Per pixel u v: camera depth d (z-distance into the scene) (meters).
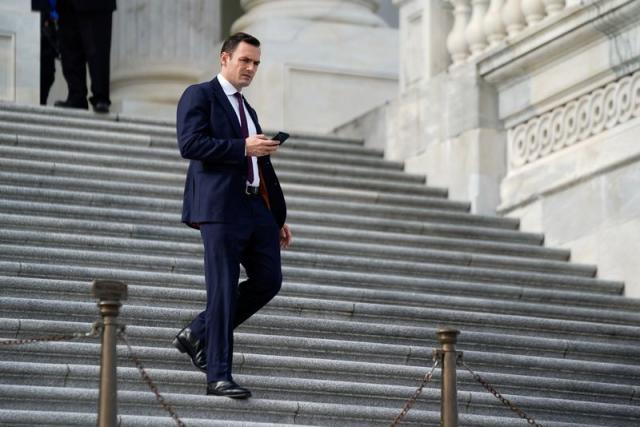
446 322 17.08
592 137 20.23
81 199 18.55
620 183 19.59
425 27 23.23
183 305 16.22
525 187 21.12
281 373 15.02
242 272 17.61
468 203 21.64
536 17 21.42
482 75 21.86
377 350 15.77
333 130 25.06
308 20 26.61
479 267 19.36
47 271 16.19
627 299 18.81
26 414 13.24
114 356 11.55
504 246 20.06
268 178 14.70
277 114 26.09
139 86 29.12
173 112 29.05
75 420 13.32
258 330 15.88
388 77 26.70
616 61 19.69
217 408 14.00
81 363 14.61
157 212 18.66
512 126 21.70
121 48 29.31
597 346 16.94
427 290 18.14
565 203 20.42
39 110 21.50
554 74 20.80
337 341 15.66
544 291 18.55
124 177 19.59
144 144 21.00
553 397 15.82
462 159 21.89
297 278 17.64
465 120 21.92
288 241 15.05
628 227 19.41
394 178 22.42
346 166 22.36
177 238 18.06
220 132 14.52
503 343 16.66
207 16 29.53
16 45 23.61
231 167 14.41
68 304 15.34
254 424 13.70
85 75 23.19
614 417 15.60
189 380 14.41
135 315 15.50
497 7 22.14
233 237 14.28
